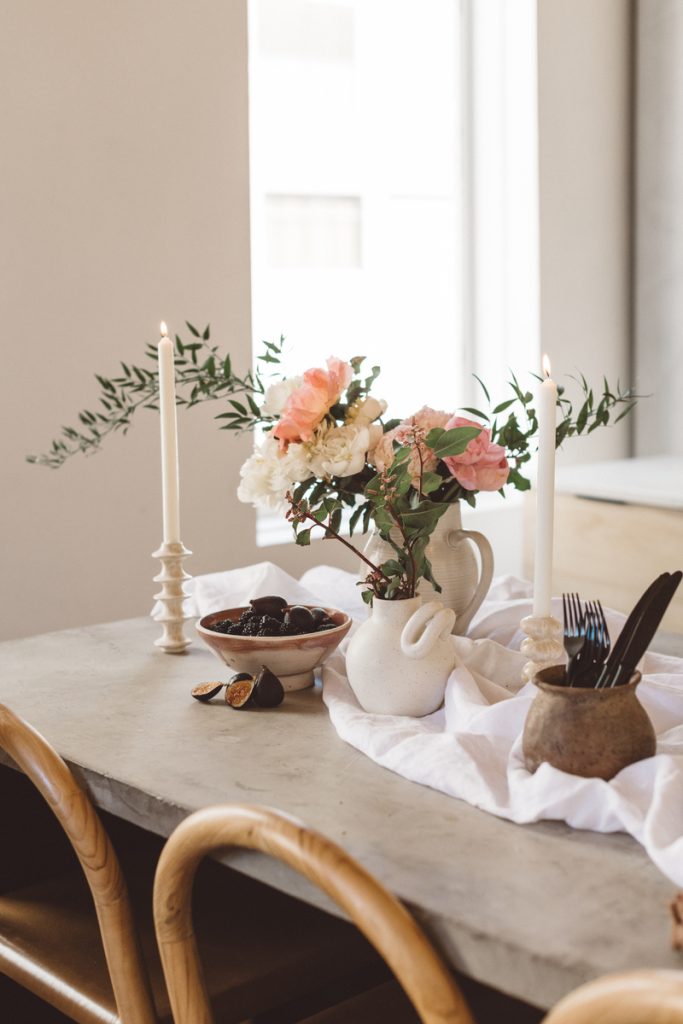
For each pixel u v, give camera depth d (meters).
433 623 1.25
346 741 1.22
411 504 1.30
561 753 1.03
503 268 3.33
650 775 1.00
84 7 2.41
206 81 2.59
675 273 3.27
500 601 1.70
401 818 1.02
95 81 2.44
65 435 2.46
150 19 2.50
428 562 1.30
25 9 2.34
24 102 2.36
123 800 1.13
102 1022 1.19
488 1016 1.24
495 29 3.25
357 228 3.23
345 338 3.25
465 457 1.35
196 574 2.67
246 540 2.74
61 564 2.49
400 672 1.27
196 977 1.00
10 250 2.37
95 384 2.50
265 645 1.36
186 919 0.98
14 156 2.36
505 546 3.30
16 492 2.42
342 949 1.29
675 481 2.88
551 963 0.78
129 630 1.76
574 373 3.33
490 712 1.16
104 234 2.48
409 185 3.31
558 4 3.17
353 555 2.96
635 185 3.35
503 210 3.30
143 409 2.56
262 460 1.35
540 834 0.98
